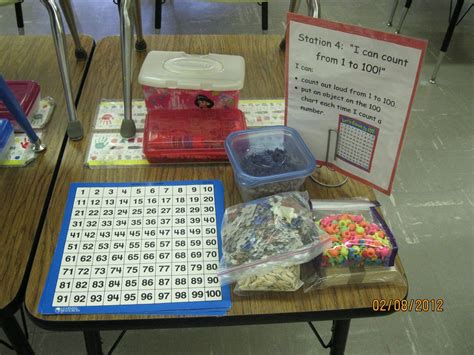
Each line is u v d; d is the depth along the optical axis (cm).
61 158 88
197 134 91
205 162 88
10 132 88
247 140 84
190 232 74
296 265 66
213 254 70
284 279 65
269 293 66
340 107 75
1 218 75
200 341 129
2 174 83
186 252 70
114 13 280
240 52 124
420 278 147
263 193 78
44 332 128
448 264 151
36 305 63
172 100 95
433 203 171
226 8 287
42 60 117
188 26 270
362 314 66
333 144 81
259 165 79
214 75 92
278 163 80
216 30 268
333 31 68
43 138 92
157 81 90
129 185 82
